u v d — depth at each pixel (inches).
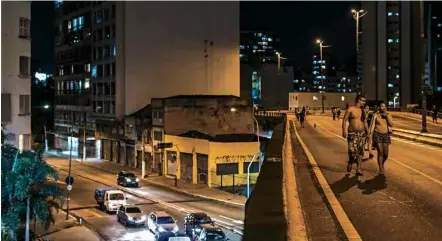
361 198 343.6
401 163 560.7
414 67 4094.5
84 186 2090.3
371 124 463.5
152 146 2480.3
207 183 2033.7
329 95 3850.9
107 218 1533.0
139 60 2746.1
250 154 2074.3
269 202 223.1
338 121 1909.4
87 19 3230.8
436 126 1508.4
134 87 2741.1
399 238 240.1
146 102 2760.8
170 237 1125.1
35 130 3865.7
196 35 2839.6
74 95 3430.1
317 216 284.5
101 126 3016.7
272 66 5012.3
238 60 2940.5
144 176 2300.7
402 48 4089.6
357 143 456.8
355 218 282.5
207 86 2864.2
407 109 2699.3
